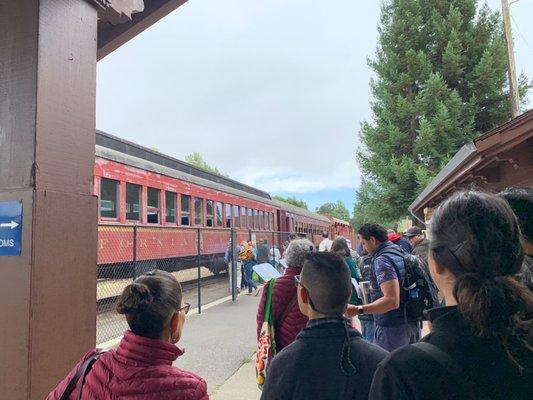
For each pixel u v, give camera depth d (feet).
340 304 5.74
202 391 4.91
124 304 4.91
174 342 5.34
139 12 8.97
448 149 62.64
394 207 66.95
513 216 3.56
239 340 22.65
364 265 13.38
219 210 49.88
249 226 60.59
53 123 6.44
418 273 11.16
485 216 3.46
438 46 67.87
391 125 67.21
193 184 43.50
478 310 3.15
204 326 26.14
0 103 6.36
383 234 11.62
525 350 3.18
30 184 6.07
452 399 3.13
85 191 6.94
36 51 6.26
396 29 69.92
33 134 6.14
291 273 9.19
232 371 17.79
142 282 5.09
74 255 6.57
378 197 68.59
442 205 3.80
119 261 30.66
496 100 64.85
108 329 25.81
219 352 20.43
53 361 6.06
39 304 5.94
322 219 116.37
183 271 41.73
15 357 5.80
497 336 3.18
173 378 4.77
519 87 64.44
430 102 64.69
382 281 10.79
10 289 5.94
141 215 34.22
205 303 35.58
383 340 11.34
